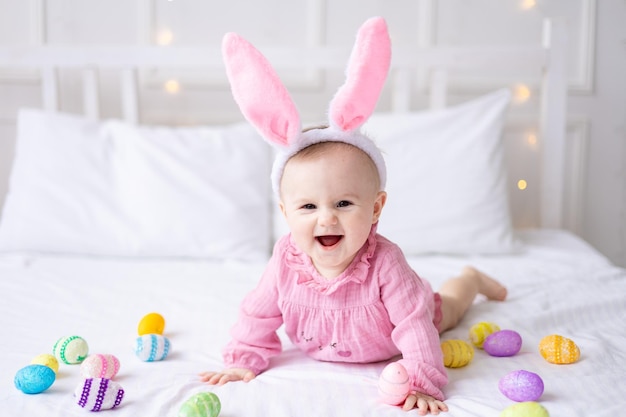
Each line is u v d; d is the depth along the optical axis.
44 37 2.42
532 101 2.53
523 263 1.98
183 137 2.19
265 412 1.04
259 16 2.46
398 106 2.36
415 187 2.11
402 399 1.05
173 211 2.05
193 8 2.44
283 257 1.22
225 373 1.18
